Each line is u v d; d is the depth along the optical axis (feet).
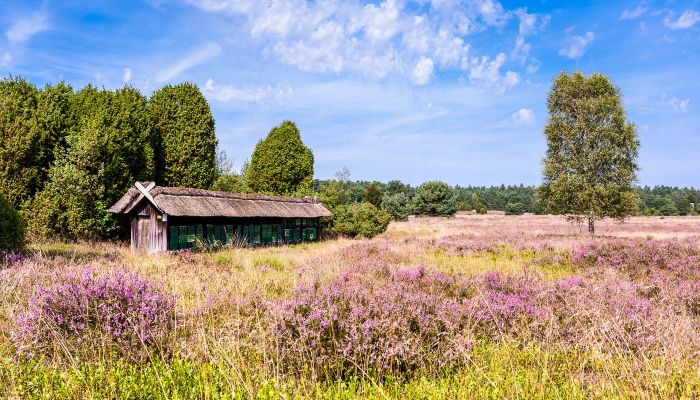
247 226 85.76
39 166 76.59
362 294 20.04
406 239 81.87
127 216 79.56
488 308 21.95
